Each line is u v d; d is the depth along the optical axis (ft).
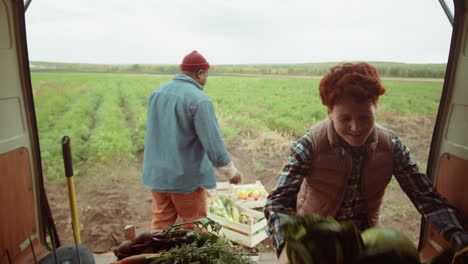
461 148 6.44
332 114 4.87
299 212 5.95
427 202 5.08
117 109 48.80
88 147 31.14
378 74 4.62
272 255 8.28
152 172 9.63
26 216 8.34
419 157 30.04
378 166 5.17
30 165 8.45
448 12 6.80
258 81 86.79
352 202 5.48
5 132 7.62
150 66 145.69
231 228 12.84
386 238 2.90
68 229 16.60
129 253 5.72
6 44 7.63
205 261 5.05
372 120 4.65
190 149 9.37
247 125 39.73
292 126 37.73
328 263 2.85
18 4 7.67
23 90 8.12
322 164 5.22
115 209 18.78
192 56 9.23
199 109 8.92
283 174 5.33
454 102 6.69
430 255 7.32
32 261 8.25
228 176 9.65
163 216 10.23
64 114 46.47
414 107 49.08
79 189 22.29
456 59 6.62
